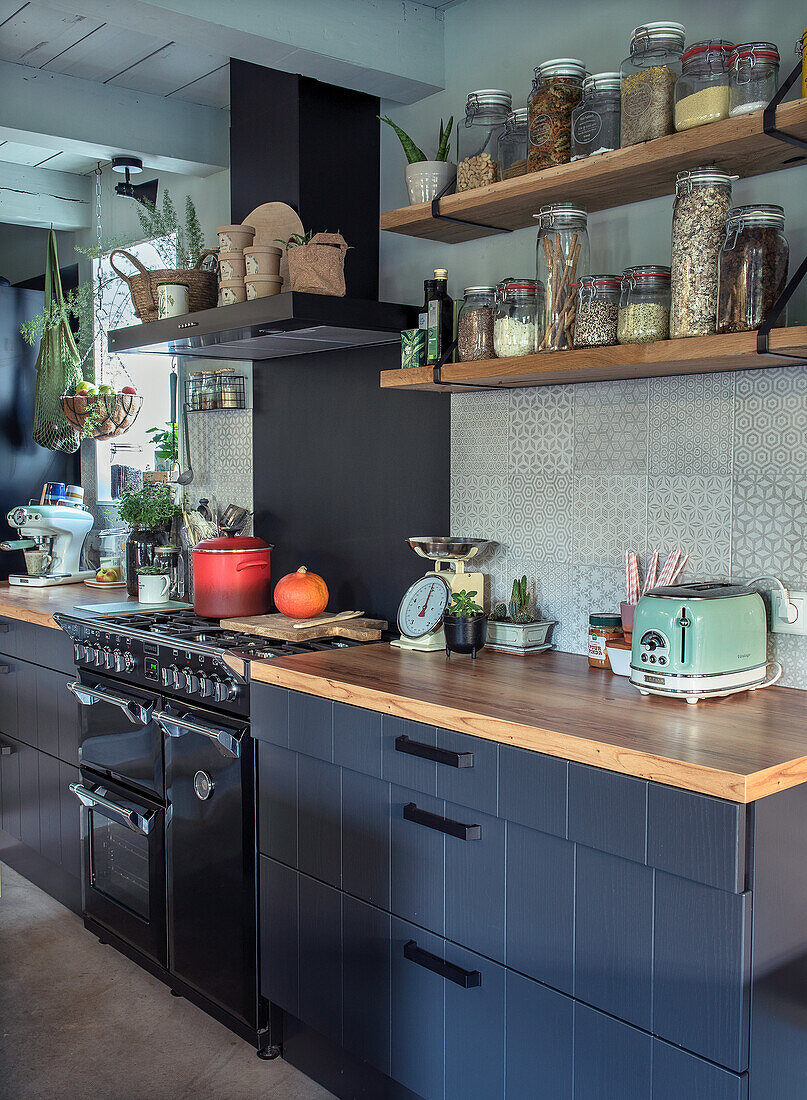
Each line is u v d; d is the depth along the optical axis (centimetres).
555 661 253
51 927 349
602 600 255
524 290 234
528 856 189
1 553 496
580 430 257
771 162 206
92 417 427
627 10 243
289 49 263
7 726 390
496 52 276
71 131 353
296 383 348
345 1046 235
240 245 297
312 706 236
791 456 215
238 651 268
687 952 163
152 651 294
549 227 226
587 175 215
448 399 293
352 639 290
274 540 363
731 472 226
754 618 210
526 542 273
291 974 251
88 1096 248
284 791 250
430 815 207
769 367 216
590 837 175
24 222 480
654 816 165
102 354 482
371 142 309
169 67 344
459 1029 205
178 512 393
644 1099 171
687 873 160
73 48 327
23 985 305
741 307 190
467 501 289
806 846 168
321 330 284
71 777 346
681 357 196
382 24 278
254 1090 254
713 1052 160
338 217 302
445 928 207
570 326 226
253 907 263
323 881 239
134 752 304
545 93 229
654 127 205
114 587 425
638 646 209
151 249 461
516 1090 194
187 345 322
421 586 275
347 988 233
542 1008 188
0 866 405
